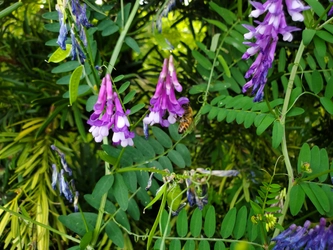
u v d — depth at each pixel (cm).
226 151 34
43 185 29
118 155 26
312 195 23
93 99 27
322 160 24
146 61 41
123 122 23
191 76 32
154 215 32
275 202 23
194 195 25
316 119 34
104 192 25
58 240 29
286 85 27
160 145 27
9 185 32
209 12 33
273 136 24
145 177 26
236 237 24
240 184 32
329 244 21
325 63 27
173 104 24
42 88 32
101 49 32
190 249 24
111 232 26
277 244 21
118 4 32
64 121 31
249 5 30
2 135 30
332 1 22
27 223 27
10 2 33
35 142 31
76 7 23
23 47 34
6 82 34
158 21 28
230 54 30
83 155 34
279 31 21
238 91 29
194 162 34
